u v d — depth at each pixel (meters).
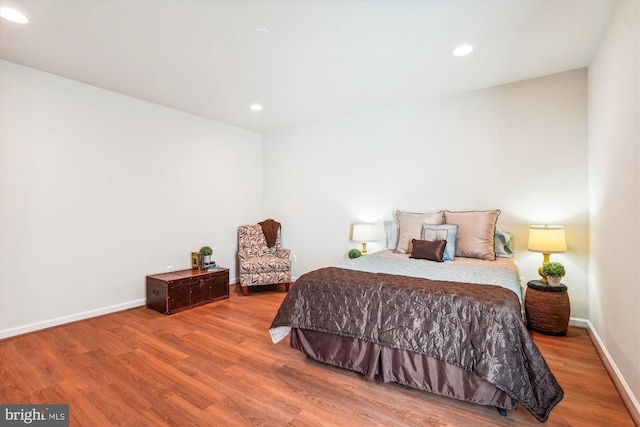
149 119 3.77
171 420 1.68
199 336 2.81
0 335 2.70
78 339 2.72
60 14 2.05
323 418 1.69
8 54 2.61
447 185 3.62
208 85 3.27
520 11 2.05
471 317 1.71
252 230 4.78
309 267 4.77
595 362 2.27
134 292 3.65
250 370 2.21
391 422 1.66
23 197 2.84
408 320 1.87
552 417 1.68
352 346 2.08
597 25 2.21
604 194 2.32
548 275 2.77
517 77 3.10
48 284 2.99
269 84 3.24
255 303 3.86
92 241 3.29
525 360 1.62
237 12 2.04
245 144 5.01
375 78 3.10
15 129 2.79
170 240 4.00
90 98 3.26
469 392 1.71
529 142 3.17
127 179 3.57
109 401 1.84
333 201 4.51
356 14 2.07
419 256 3.05
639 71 1.66
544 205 3.11
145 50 2.54
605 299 2.29
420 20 2.14
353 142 4.30
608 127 2.21
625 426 1.61
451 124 3.58
